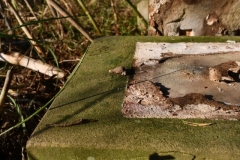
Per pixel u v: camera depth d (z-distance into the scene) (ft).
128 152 4.94
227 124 5.13
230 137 4.97
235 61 5.96
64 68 7.88
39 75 7.39
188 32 7.24
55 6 7.30
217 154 4.84
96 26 8.19
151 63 6.11
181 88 5.64
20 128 6.71
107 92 5.66
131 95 5.56
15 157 6.55
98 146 4.96
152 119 5.23
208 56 6.19
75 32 9.36
